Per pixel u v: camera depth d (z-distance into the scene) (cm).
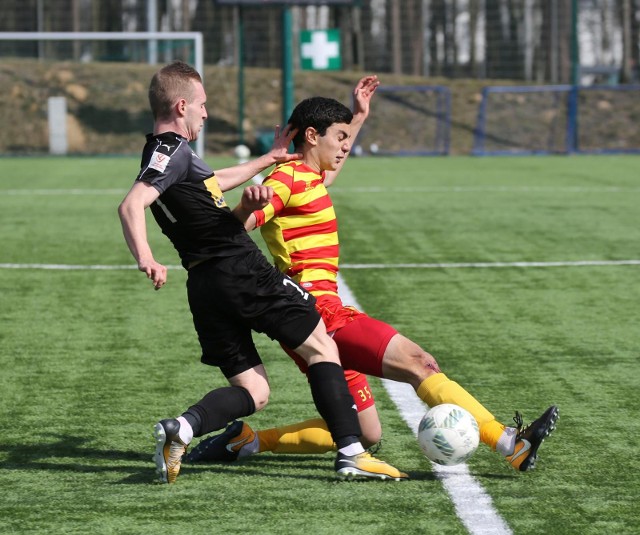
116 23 12331
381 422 1484
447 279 2722
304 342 1215
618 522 1084
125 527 1069
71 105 8362
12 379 1748
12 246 3269
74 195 4797
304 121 1279
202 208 1184
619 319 2244
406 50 12812
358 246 3266
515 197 4712
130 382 1727
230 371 1236
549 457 1323
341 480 1223
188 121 1204
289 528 1063
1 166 6656
